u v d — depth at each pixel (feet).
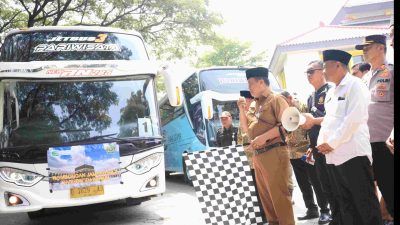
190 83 37.04
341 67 14.02
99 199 20.72
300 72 65.77
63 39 22.98
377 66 13.94
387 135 13.42
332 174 14.37
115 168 21.15
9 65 21.35
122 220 23.86
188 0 57.06
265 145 15.21
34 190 20.08
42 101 21.43
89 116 21.81
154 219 23.44
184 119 37.91
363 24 83.97
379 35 13.80
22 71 21.31
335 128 13.97
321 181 17.19
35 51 22.38
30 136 20.79
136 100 22.77
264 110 15.34
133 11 57.72
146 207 27.27
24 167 20.11
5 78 21.26
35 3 50.26
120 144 21.42
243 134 19.65
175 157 40.65
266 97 15.60
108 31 23.93
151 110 22.91
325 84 18.47
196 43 62.54
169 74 23.43
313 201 20.10
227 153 16.42
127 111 22.44
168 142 42.70
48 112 21.34
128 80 22.97
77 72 21.94
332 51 14.10
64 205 20.29
